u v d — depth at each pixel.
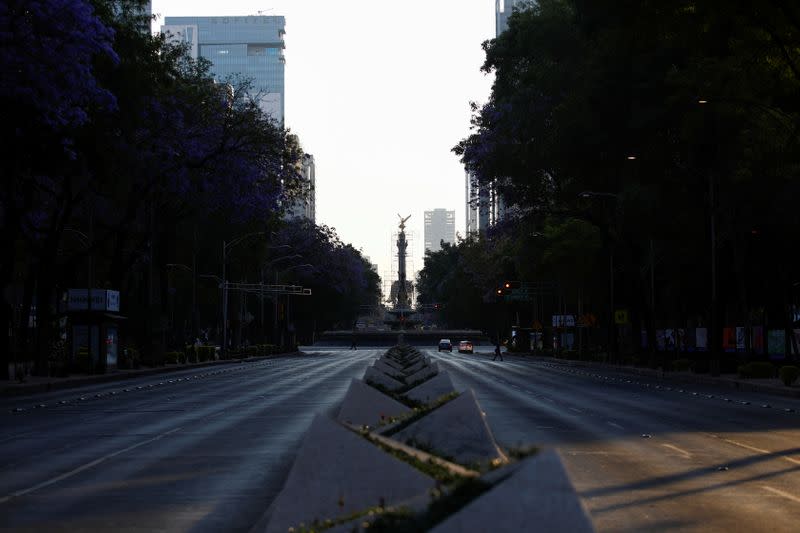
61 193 52.44
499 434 22.20
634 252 69.12
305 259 149.62
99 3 46.47
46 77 36.69
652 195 55.69
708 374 56.00
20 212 47.72
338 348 166.25
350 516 6.86
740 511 12.26
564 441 20.73
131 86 47.47
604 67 54.09
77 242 68.88
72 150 43.25
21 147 42.59
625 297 81.62
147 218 65.69
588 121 56.44
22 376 46.00
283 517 7.88
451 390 18.19
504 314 155.25
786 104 40.72
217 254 96.62
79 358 58.03
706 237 57.34
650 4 33.75
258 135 60.62
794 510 12.34
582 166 60.72
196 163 58.62
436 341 189.38
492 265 121.94
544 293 109.12
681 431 23.39
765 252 58.25
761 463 17.14
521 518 5.16
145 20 51.59
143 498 13.49
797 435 22.47
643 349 79.06
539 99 63.78
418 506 5.88
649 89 53.59
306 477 7.92
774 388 40.97
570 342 116.44
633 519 11.67
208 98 61.59
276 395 38.56
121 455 18.80
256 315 143.38
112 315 60.19
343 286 155.00
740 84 37.50
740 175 50.09
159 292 82.81
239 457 18.11
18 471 16.64
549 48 62.12
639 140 55.75
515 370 69.06
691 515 11.95
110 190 54.59
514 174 67.12
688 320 84.81
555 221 88.12
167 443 20.86
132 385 49.66
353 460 7.91
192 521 11.68
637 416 28.09
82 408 33.06
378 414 15.04
